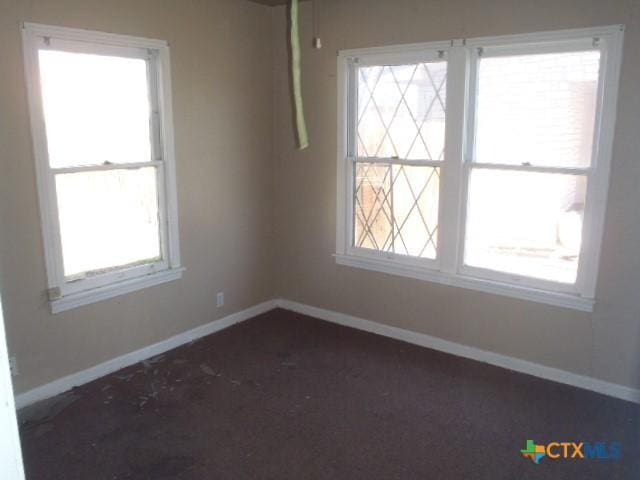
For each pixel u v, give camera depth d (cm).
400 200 404
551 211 341
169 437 290
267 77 448
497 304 369
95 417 310
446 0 356
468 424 303
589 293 331
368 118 411
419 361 383
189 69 386
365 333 434
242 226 448
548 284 347
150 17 357
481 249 374
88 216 343
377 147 409
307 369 371
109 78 344
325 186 439
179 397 332
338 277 448
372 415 313
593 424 303
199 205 409
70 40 318
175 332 406
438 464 268
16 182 303
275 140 463
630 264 317
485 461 270
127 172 360
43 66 311
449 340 396
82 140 335
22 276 312
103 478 257
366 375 362
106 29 334
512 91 344
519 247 358
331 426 302
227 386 346
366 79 406
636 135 304
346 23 403
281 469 264
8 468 68
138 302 376
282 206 470
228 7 407
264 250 473
